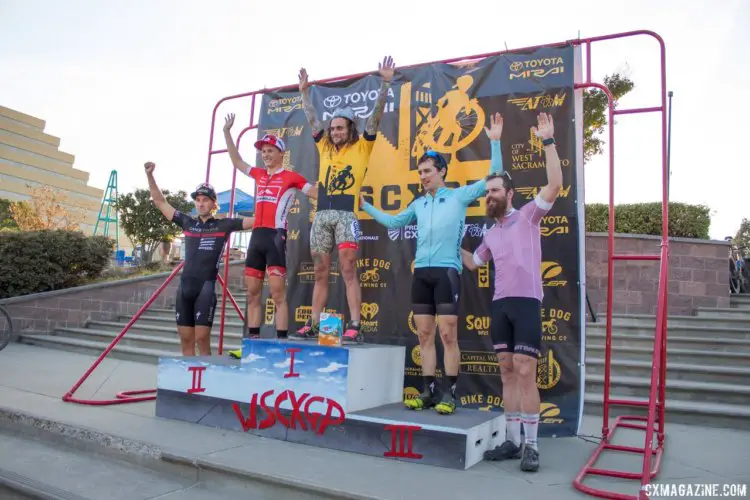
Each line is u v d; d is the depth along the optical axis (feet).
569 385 15.28
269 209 17.08
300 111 20.01
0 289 35.37
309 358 13.88
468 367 16.33
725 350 23.24
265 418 14.35
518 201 16.08
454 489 10.55
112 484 11.79
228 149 18.93
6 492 11.72
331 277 18.75
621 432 16.06
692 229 37.27
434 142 17.43
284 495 10.91
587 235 32.65
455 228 14.35
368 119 17.72
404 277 17.60
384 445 12.69
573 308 15.34
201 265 18.30
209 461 11.94
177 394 15.87
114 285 38.40
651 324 28.14
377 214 16.05
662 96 14.06
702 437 15.40
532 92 16.25
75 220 78.43
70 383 20.99
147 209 62.28
